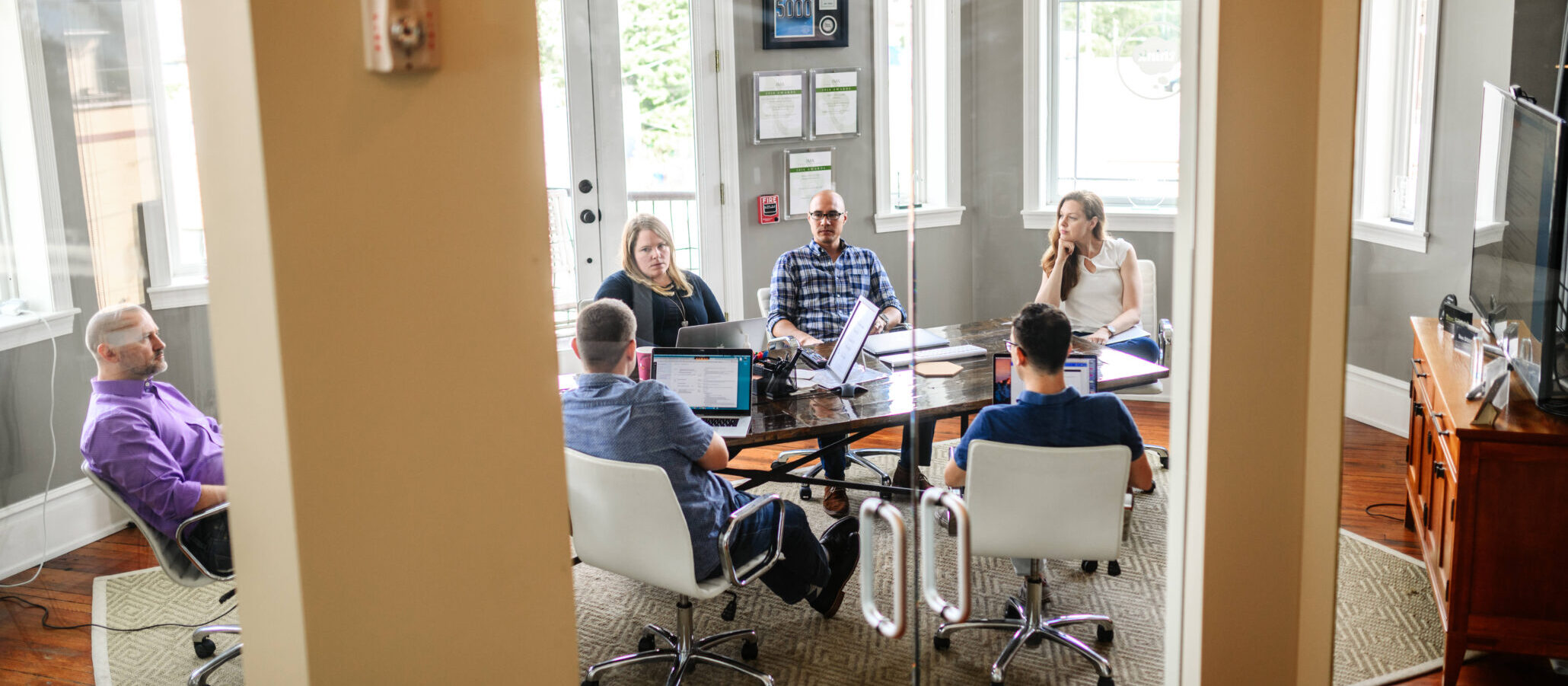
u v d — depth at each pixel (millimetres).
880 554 3180
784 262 3820
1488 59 3396
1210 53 1665
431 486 1165
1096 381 1882
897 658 2721
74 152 3283
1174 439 1836
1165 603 1898
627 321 2420
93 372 3379
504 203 1171
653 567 2381
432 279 1131
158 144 3443
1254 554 1850
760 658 2732
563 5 4027
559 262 4125
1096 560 1957
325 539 1099
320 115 1036
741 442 2611
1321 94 1733
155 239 3428
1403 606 2891
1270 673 1915
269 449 1089
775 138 4645
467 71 1124
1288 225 1764
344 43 1043
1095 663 1957
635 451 2365
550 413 1249
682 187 4488
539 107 1181
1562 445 2252
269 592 1148
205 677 2711
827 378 3051
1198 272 1737
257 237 1036
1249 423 1796
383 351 1107
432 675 1205
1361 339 3742
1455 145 3486
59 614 3033
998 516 1998
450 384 1160
